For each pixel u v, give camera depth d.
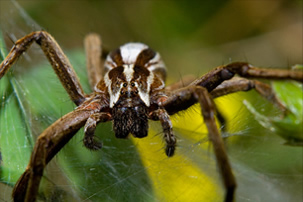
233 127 0.09
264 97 0.08
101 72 0.10
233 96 0.09
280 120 0.07
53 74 0.09
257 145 0.09
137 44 0.09
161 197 0.08
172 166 0.09
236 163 0.09
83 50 0.10
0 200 0.08
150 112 0.08
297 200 0.09
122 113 0.08
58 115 0.09
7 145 0.08
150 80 0.09
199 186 0.09
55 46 0.09
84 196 0.08
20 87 0.09
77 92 0.09
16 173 0.08
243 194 0.09
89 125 0.08
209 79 0.08
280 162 0.09
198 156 0.09
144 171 0.09
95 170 0.09
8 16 0.11
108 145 0.09
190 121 0.09
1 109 0.08
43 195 0.08
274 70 0.08
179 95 0.08
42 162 0.08
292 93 0.07
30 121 0.09
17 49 0.08
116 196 0.08
